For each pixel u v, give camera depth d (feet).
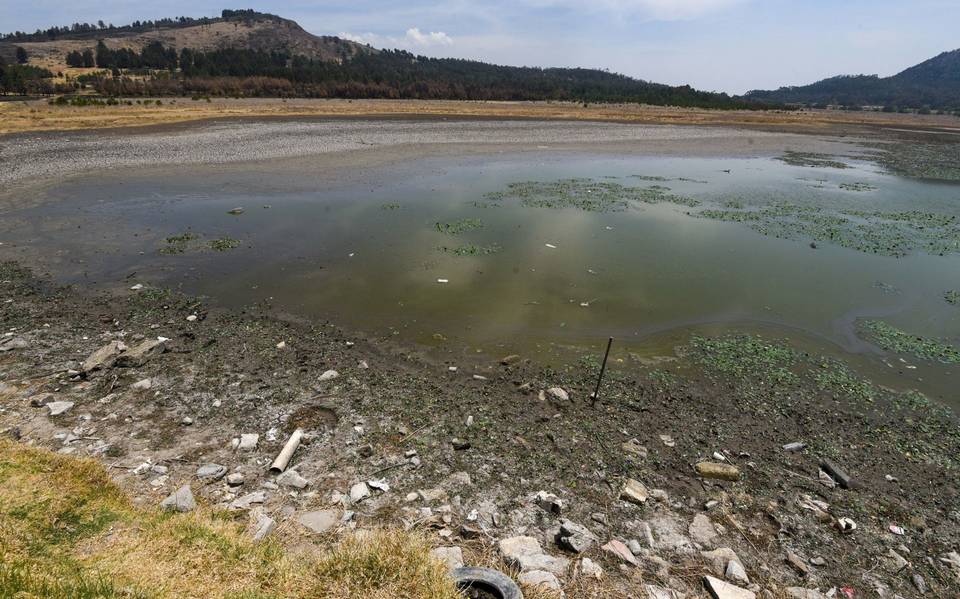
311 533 18.61
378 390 28.91
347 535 18.44
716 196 86.02
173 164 92.84
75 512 16.92
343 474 22.02
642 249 57.88
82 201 68.33
